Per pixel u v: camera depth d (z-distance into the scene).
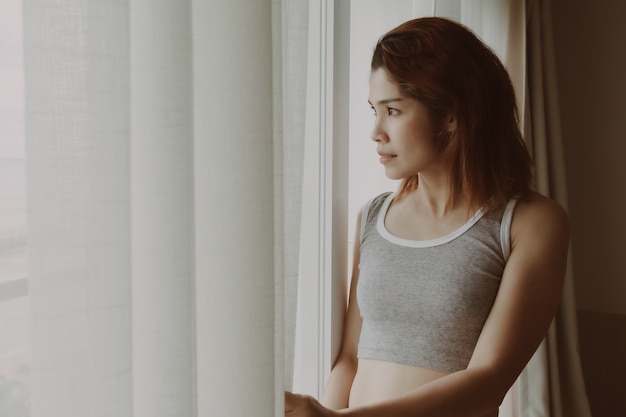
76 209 0.41
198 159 0.54
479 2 1.71
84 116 0.41
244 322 0.55
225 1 0.53
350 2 1.38
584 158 2.72
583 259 2.74
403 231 1.18
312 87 1.26
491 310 1.06
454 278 1.08
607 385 2.70
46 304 0.40
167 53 0.48
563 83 2.74
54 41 0.40
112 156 0.42
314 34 1.25
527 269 1.05
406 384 1.08
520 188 1.14
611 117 2.66
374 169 1.57
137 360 0.49
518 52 2.17
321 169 1.29
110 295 0.43
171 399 0.49
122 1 0.42
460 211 1.13
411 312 1.10
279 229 0.61
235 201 0.54
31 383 0.40
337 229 1.32
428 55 1.07
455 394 0.92
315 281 1.30
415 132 1.09
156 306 0.49
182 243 0.49
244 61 0.53
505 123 1.16
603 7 2.64
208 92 0.54
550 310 1.06
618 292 2.68
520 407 2.18
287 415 0.77
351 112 1.54
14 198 0.43
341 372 1.24
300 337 1.30
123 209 0.43
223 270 0.54
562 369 2.39
